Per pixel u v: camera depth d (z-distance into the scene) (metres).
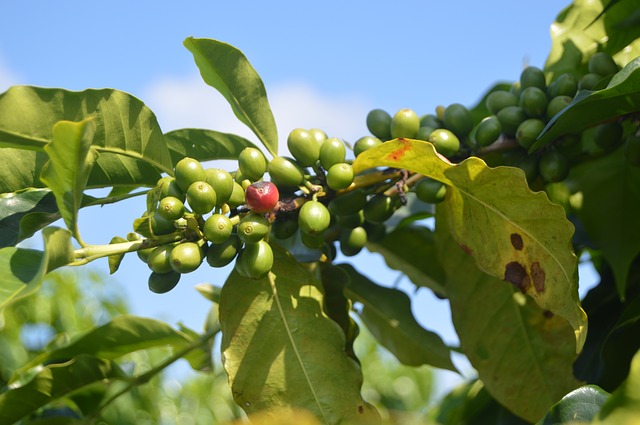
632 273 0.63
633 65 0.49
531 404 0.57
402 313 0.63
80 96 0.49
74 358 0.57
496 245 0.50
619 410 0.39
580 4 0.63
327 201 0.52
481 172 0.49
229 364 0.50
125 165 0.53
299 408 0.49
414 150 0.49
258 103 0.53
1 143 0.49
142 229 0.48
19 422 0.60
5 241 0.51
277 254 0.52
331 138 0.51
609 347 0.53
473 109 0.72
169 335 0.60
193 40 0.51
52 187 0.46
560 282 0.48
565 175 0.54
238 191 0.49
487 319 0.58
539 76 0.56
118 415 0.86
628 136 0.57
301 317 0.50
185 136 0.56
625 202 0.63
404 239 0.66
